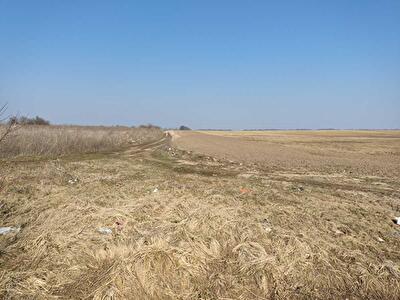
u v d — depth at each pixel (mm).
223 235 6777
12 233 6785
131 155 26766
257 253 6273
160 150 32781
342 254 6660
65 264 5656
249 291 5418
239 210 8719
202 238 6590
